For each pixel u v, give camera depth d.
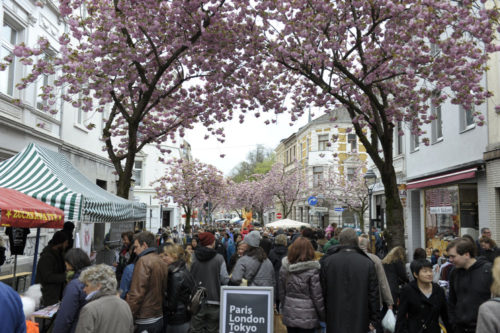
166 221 40.84
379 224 23.45
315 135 43.06
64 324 3.95
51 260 6.19
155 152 37.66
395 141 21.02
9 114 11.36
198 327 6.37
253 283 6.71
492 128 12.49
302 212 46.41
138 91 12.11
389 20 10.26
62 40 9.79
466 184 14.52
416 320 4.61
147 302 4.92
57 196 6.47
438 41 9.89
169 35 10.51
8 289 2.73
